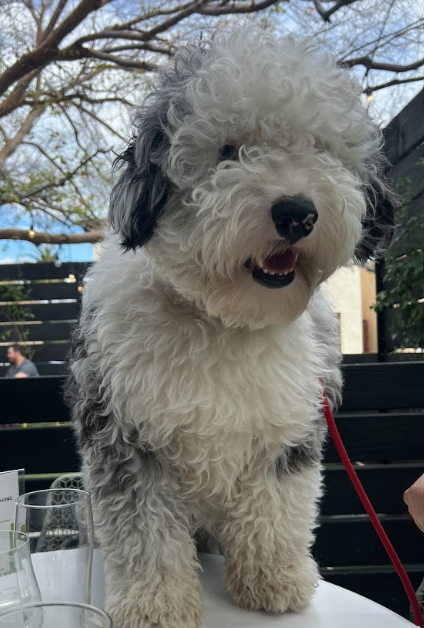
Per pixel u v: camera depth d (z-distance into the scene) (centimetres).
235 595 124
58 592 102
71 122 394
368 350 406
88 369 122
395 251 290
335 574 222
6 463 206
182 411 110
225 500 125
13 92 381
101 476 117
